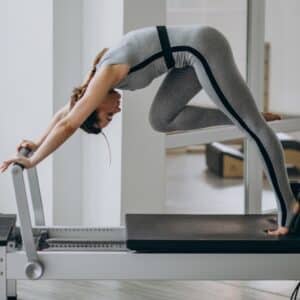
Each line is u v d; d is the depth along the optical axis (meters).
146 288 5.24
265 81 6.58
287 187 4.29
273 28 6.57
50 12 5.95
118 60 4.02
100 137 5.94
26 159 4.07
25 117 6.22
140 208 5.89
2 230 4.30
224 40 4.14
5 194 6.46
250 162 6.53
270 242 4.18
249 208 6.59
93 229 4.73
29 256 4.14
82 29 6.05
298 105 6.80
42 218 4.78
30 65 6.14
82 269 4.18
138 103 5.77
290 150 6.77
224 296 5.08
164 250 4.16
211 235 4.27
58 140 4.04
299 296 5.10
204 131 6.21
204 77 4.12
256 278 4.21
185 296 5.07
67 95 6.08
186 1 6.11
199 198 6.33
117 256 4.18
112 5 5.75
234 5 6.34
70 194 6.17
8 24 6.24
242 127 4.21
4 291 4.15
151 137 5.87
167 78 4.35
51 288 5.25
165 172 6.07
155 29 4.12
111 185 5.89
